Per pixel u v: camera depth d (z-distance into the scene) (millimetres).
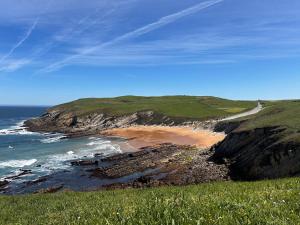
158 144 94125
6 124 195375
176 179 53312
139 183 52375
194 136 104062
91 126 157000
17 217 17906
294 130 49844
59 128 161000
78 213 11289
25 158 80812
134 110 160125
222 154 63844
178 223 7137
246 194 10773
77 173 63094
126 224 7508
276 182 16297
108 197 20406
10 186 55625
